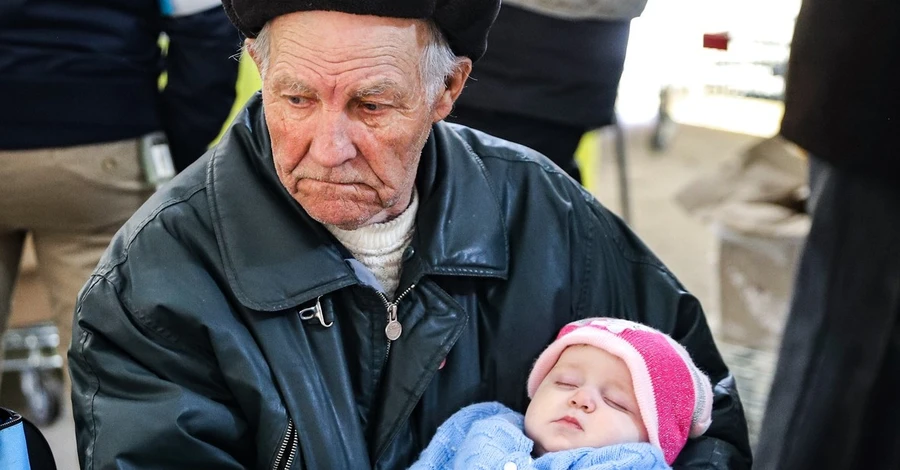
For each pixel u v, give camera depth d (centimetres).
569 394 115
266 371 103
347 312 110
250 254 105
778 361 163
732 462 121
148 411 99
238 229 106
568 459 109
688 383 115
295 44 92
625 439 113
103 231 177
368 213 102
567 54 166
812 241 151
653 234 391
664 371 114
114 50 166
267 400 102
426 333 111
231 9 100
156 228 106
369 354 111
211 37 176
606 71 170
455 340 112
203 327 102
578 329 117
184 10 172
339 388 106
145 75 174
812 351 151
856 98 129
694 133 544
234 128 114
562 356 118
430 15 95
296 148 97
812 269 152
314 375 105
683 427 115
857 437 143
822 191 147
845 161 133
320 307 107
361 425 110
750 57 329
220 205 108
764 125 554
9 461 98
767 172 259
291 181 100
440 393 116
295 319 106
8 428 98
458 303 113
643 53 478
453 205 117
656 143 514
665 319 130
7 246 178
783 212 253
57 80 160
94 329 103
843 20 128
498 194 125
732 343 270
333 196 99
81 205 171
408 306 112
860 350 142
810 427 151
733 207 257
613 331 116
